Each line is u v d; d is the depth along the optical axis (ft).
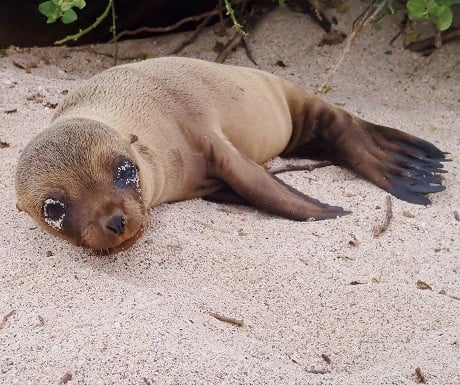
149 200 6.70
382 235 6.71
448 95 9.11
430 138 8.34
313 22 9.95
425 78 9.32
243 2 10.06
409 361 5.53
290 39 9.85
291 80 9.39
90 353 5.39
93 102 7.06
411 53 9.54
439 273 6.37
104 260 6.25
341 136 7.84
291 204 6.91
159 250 6.35
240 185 7.02
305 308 5.99
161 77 7.31
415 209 7.06
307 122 8.01
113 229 6.08
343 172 7.65
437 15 8.06
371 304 6.00
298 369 5.47
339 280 6.22
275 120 7.73
